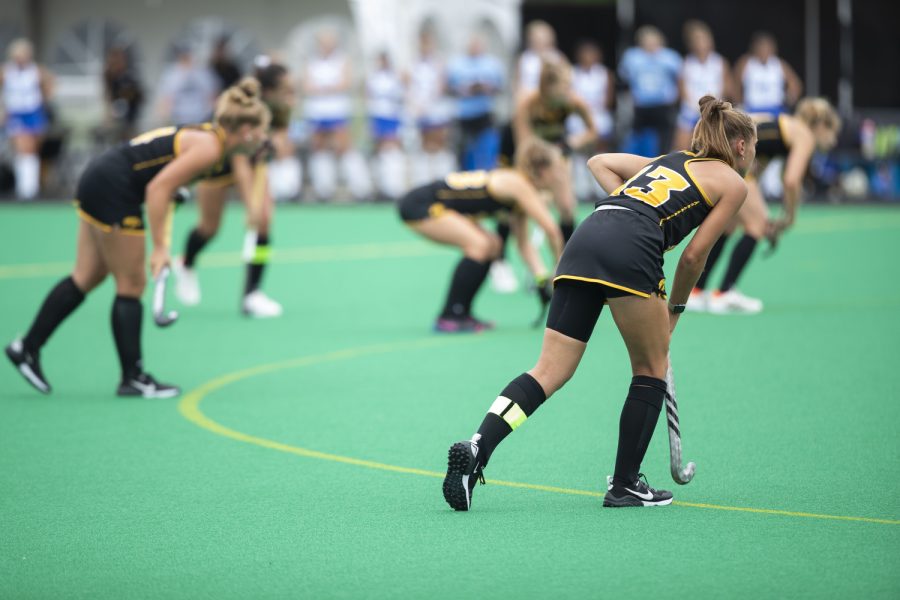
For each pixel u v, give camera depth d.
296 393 22.41
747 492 15.67
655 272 14.33
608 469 16.97
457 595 12.12
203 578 12.73
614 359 25.20
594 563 12.97
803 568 12.72
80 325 30.45
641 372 14.94
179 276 33.56
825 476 16.44
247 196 31.06
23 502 15.61
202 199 32.22
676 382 22.88
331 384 23.20
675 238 14.65
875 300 32.97
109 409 21.14
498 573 12.73
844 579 12.38
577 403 21.19
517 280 38.56
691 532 13.98
